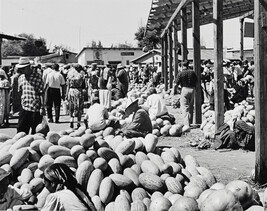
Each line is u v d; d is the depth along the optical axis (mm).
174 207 5711
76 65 15922
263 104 8133
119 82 22547
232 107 19141
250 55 61156
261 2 8055
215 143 11766
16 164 7340
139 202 6219
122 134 11109
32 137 8008
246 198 5895
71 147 7598
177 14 21922
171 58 29078
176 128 13797
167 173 7242
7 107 17500
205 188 6984
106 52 79188
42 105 11914
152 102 15094
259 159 8148
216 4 11828
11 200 5898
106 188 6520
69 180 5777
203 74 23656
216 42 11891
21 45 100188
